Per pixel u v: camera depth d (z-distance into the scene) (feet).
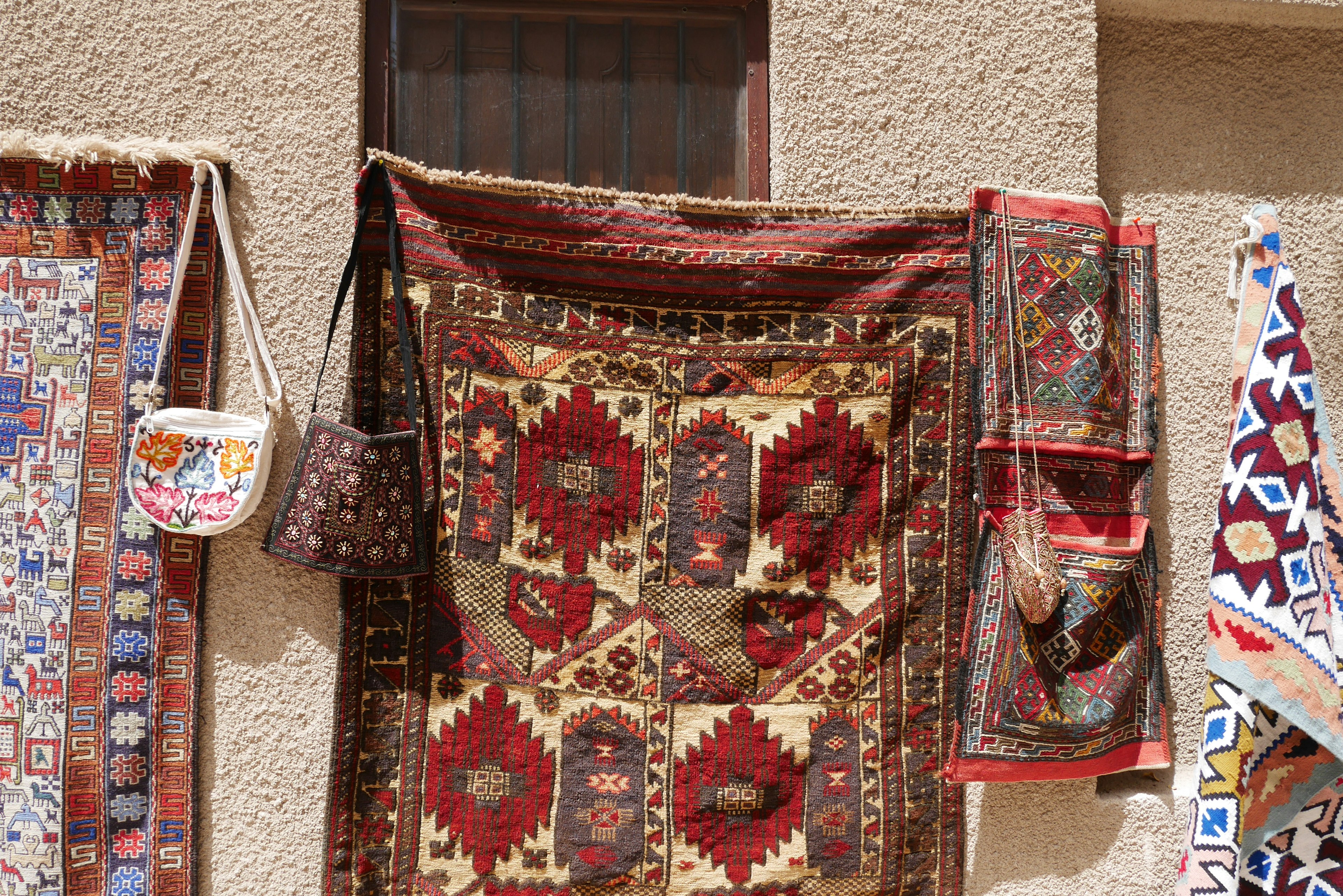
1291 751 5.33
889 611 5.40
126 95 5.24
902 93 5.71
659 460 5.31
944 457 5.44
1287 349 5.47
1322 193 6.26
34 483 5.05
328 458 4.82
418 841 5.07
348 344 5.38
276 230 5.31
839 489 5.40
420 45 5.71
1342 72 6.30
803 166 5.65
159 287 5.16
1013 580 5.13
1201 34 6.20
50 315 5.09
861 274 5.40
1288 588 5.22
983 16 5.75
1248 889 5.43
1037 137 5.77
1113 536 5.47
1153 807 5.74
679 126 5.91
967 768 5.25
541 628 5.20
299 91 5.35
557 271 5.25
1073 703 5.31
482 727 5.14
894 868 5.37
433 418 5.12
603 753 5.22
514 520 5.20
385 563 4.93
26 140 4.89
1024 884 5.66
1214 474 6.07
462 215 5.16
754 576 5.34
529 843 5.15
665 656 5.27
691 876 5.23
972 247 5.36
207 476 4.97
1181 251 6.13
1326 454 5.45
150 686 5.08
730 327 5.35
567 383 5.25
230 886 5.22
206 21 5.29
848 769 5.35
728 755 5.28
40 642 5.01
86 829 5.00
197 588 5.15
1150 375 5.56
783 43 5.63
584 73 5.85
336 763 5.00
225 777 5.22
